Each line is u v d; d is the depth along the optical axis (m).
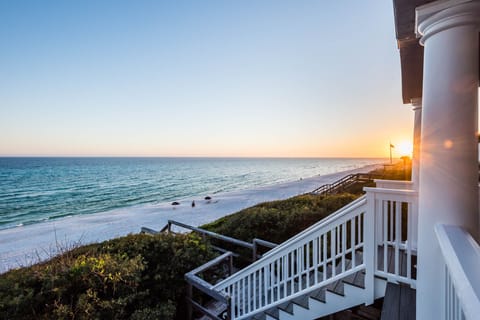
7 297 2.53
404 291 2.05
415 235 2.53
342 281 2.38
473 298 0.65
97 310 2.68
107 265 3.16
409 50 1.83
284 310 2.71
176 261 3.80
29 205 21.16
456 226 1.16
